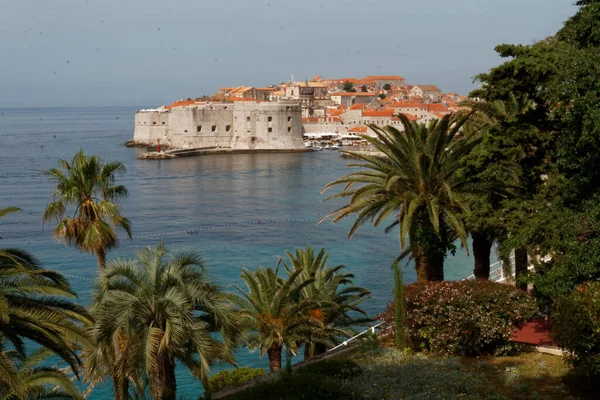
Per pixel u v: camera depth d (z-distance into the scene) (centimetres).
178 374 4169
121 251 8312
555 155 2984
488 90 3297
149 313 2273
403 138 2975
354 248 8262
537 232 2638
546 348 2562
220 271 7175
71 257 7856
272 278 3250
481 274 3228
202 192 13475
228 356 2386
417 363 2380
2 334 1817
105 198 3200
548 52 3156
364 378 2241
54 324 1773
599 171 2455
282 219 10419
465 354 2550
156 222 10262
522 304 2514
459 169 2936
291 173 16738
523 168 3095
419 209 2984
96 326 2216
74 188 3058
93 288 2522
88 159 3133
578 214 2483
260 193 13288
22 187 13875
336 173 16625
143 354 2148
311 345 3177
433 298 2570
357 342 2950
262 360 4469
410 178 2967
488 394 2111
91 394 3850
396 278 2583
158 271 2333
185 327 2241
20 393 1673
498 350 2531
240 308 3155
